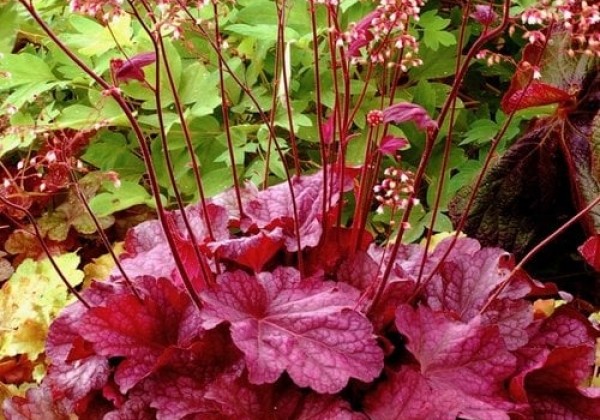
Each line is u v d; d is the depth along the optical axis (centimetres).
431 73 122
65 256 112
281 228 89
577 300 111
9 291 106
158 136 121
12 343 100
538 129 113
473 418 78
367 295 87
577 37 75
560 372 83
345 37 78
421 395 79
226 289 83
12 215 122
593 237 84
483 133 117
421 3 79
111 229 124
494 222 114
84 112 117
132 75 75
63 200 123
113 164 122
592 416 83
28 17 125
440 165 119
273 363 79
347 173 94
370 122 77
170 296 86
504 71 127
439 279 89
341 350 80
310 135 118
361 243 92
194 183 120
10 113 81
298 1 115
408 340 83
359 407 82
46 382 88
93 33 109
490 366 81
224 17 116
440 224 114
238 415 80
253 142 120
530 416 81
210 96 113
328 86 118
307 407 81
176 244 87
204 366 83
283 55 86
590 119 110
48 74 118
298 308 83
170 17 76
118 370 82
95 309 83
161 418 80
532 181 113
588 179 107
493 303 87
